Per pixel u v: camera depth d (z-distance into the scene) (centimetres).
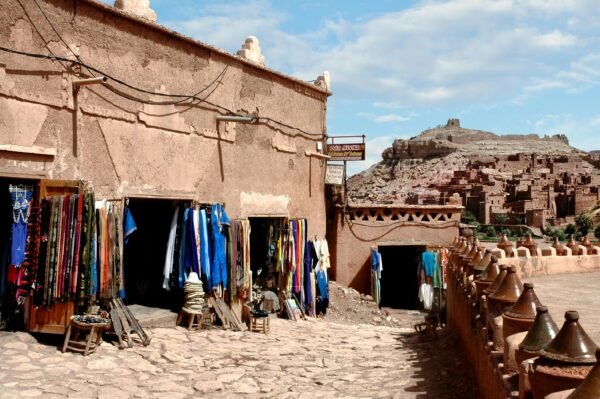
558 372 340
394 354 1095
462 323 971
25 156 964
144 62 1195
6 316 970
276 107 1642
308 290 1691
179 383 867
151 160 1214
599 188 6869
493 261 747
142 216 1384
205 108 1367
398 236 2064
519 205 6200
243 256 1395
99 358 926
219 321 1309
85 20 1064
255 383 888
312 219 1848
